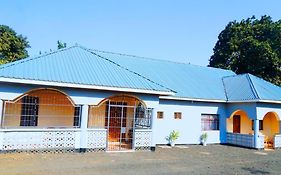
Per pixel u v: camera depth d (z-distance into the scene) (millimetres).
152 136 18719
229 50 42406
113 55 25109
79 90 16547
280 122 23719
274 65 37062
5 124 16984
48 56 18484
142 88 17766
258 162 16406
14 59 38094
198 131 23828
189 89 23844
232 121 25656
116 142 20656
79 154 15820
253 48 38406
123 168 12938
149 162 14688
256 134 22328
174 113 22906
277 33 39281
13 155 14469
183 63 29234
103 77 17719
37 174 11055
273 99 22469
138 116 21500
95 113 20047
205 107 24297
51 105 18594
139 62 25625
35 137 15570
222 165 14945
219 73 30156
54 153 15656
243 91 24266
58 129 16031
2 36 38000
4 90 14852
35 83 15008
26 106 17828
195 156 17547
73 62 18688
